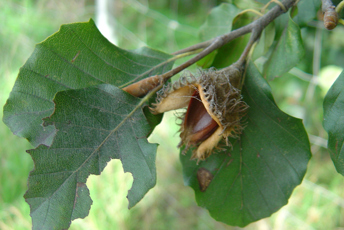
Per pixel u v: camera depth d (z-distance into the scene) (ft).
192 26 2.20
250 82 0.68
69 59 0.66
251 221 0.71
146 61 0.70
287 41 0.70
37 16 1.92
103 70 0.68
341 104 0.63
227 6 0.83
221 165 0.71
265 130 0.69
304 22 0.76
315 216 1.31
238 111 0.66
